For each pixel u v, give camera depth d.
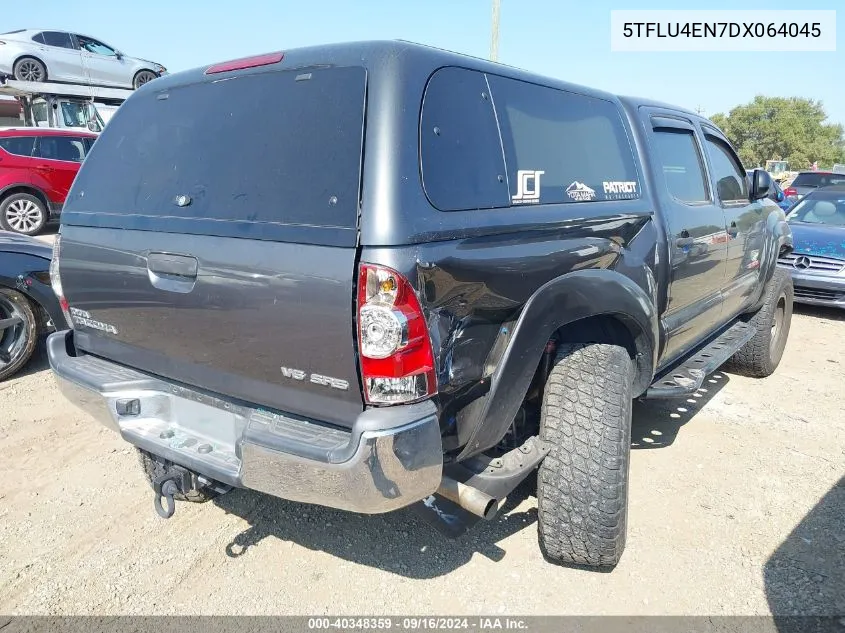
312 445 2.02
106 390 2.56
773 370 5.41
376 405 1.97
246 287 2.13
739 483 3.53
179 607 2.56
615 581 2.71
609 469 2.53
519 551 2.92
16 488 3.41
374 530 3.08
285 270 2.04
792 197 13.90
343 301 1.93
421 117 2.10
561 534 2.61
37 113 15.75
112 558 2.86
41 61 14.66
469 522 2.39
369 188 1.97
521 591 2.66
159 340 2.47
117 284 2.55
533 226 2.40
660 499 3.35
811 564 2.83
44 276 4.98
